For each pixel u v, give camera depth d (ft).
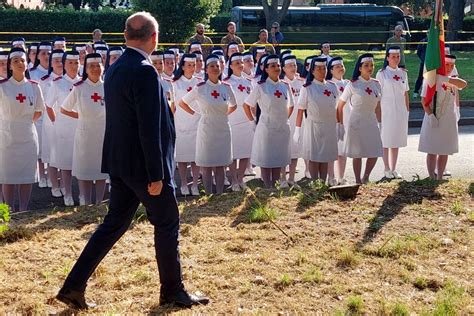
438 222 25.95
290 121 38.29
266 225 25.31
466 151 46.26
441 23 34.65
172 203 17.79
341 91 37.22
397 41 59.62
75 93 31.55
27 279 20.20
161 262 18.19
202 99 33.60
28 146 31.45
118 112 17.22
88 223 26.07
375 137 36.04
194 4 94.22
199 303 18.61
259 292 19.52
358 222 25.81
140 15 17.33
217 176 34.91
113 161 17.47
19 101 30.78
